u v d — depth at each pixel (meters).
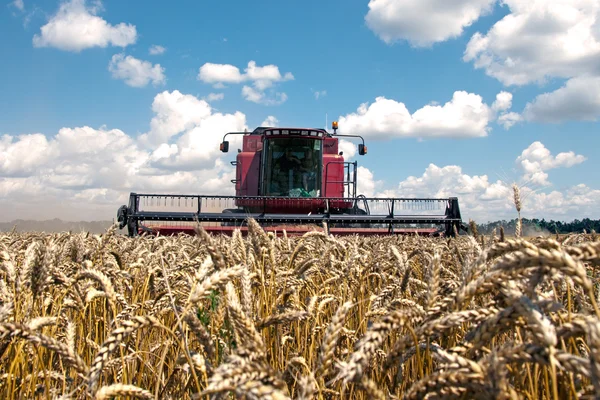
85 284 3.34
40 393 2.66
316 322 3.15
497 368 1.19
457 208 17.67
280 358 2.84
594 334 0.98
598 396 0.95
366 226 18.42
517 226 3.01
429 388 1.31
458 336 2.55
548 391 1.54
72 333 2.68
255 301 2.93
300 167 19.81
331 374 2.24
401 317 1.40
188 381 2.69
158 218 16.64
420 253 4.55
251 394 1.11
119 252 4.56
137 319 1.68
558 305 1.32
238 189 21.59
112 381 2.87
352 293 4.02
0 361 2.56
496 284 1.42
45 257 2.54
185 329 2.67
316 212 19.73
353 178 20.98
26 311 2.45
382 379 1.81
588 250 1.25
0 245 5.13
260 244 3.13
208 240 2.15
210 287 1.81
